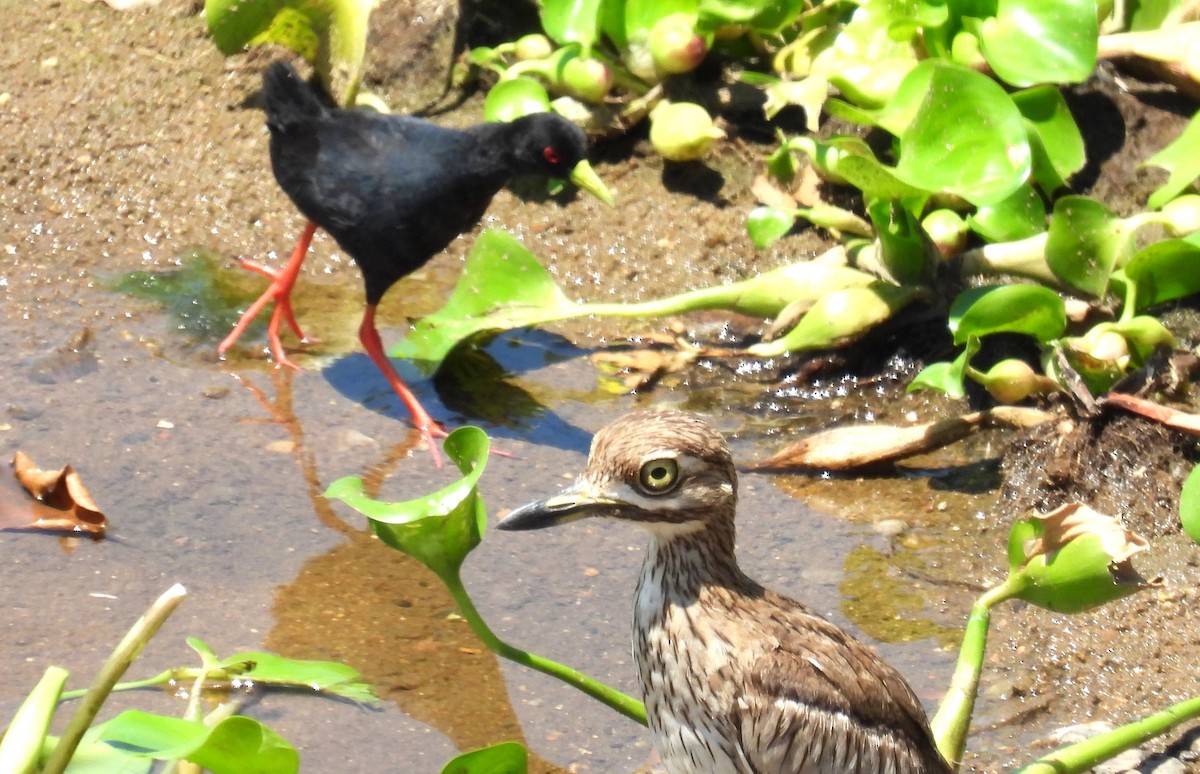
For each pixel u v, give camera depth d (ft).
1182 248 35.63
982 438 35.88
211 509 32.94
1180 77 41.55
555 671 25.25
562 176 37.86
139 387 37.29
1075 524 25.89
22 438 34.76
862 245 39.75
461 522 24.44
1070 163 40.01
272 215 44.78
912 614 30.40
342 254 43.86
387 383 38.45
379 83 47.60
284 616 29.71
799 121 45.11
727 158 44.98
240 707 27.12
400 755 26.20
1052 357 35.55
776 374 39.06
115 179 45.14
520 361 39.60
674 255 43.16
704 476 24.17
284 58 48.19
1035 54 39.42
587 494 24.35
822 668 23.63
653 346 40.40
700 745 24.47
